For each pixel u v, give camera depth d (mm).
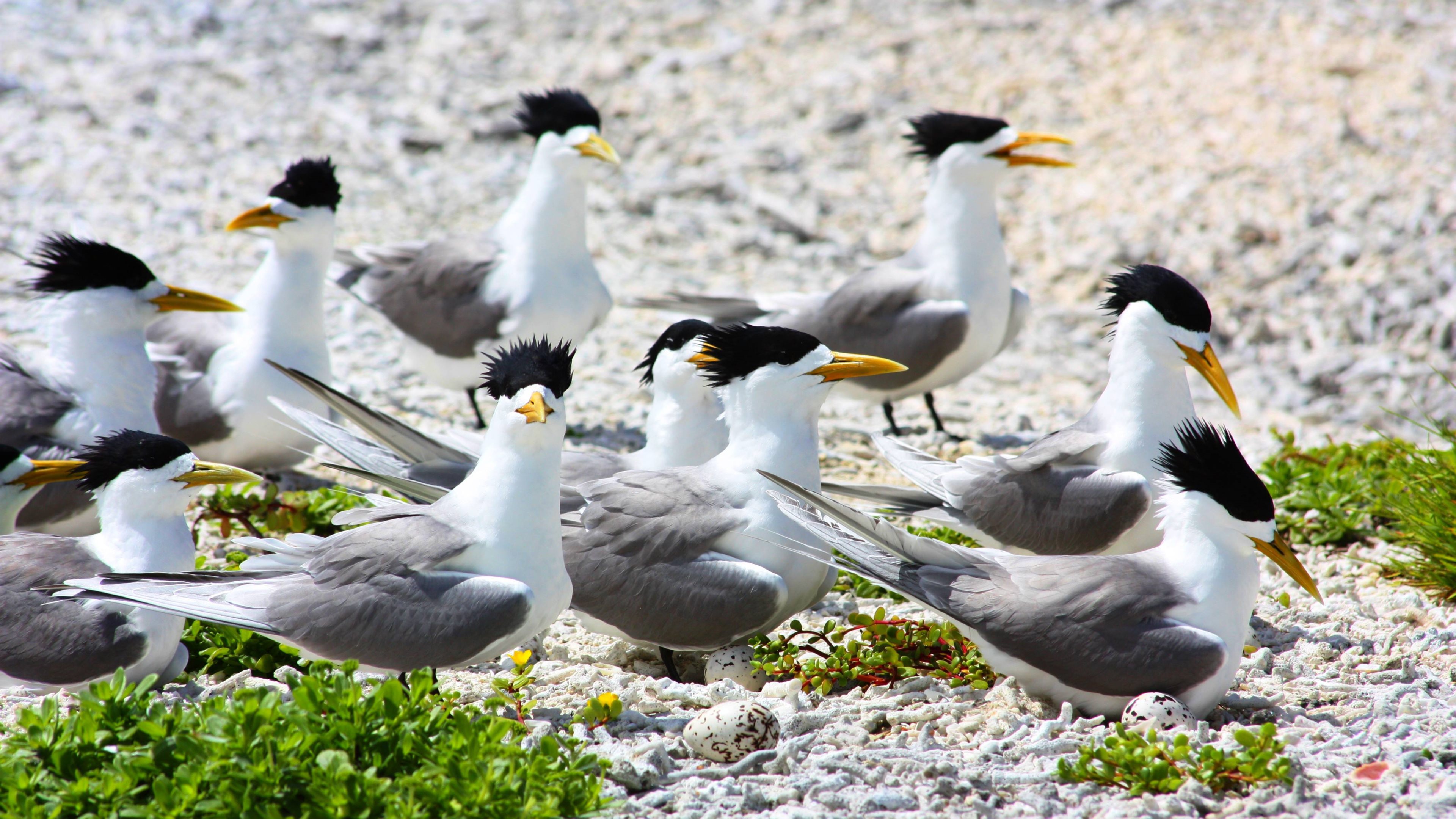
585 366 17172
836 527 8570
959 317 14047
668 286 20359
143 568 8281
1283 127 22969
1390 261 20312
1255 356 19453
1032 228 22469
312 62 26656
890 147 24469
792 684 8508
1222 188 22125
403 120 25031
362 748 6738
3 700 8211
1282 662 9203
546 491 8172
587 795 6641
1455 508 10781
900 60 26453
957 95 25312
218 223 20641
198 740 6504
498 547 8133
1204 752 7234
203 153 23125
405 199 22453
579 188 14016
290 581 8102
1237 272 20781
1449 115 22344
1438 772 7445
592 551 9094
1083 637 7973
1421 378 18391
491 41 27688
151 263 18828
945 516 10648
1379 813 6930
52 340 10633
